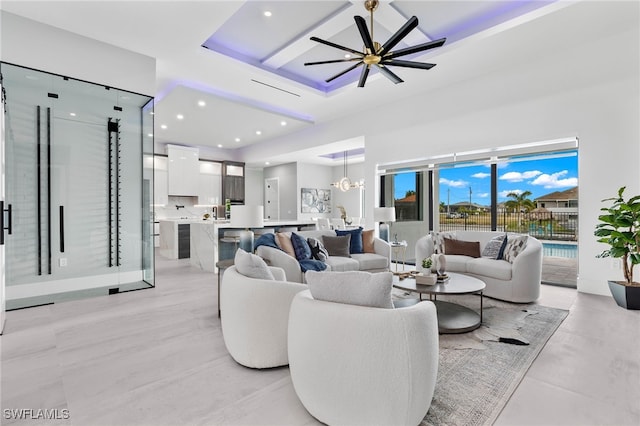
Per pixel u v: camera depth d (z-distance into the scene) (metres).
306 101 5.78
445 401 1.70
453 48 3.96
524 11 3.48
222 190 9.71
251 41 4.10
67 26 3.44
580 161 3.95
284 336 2.08
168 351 2.32
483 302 3.61
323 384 1.48
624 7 3.19
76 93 3.65
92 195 3.80
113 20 3.33
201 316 3.09
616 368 2.06
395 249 6.65
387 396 1.37
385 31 3.92
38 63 3.38
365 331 1.39
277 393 1.79
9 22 3.22
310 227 6.84
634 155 3.60
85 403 1.69
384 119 6.02
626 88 3.64
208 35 3.61
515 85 4.45
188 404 1.69
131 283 4.08
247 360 2.06
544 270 4.78
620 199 3.37
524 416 1.58
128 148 4.03
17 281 3.33
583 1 3.09
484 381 1.91
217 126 6.98
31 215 3.42
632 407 1.65
